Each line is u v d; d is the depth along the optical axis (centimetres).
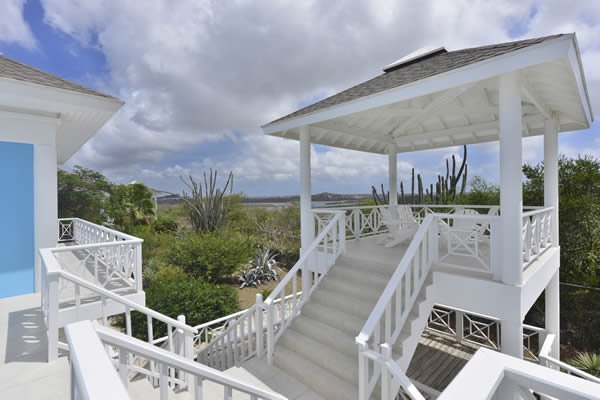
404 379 249
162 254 1266
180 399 331
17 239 464
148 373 321
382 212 652
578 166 916
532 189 984
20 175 466
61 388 249
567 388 90
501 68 313
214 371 168
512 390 102
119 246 482
